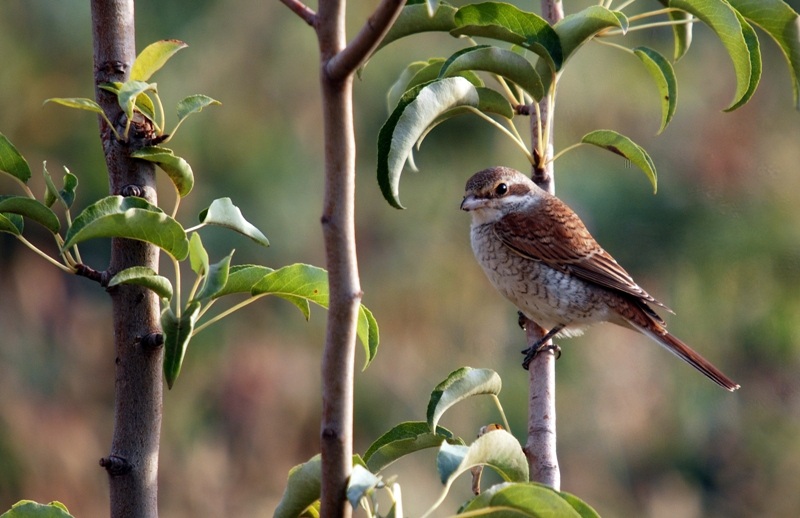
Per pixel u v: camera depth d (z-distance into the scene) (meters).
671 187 13.20
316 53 13.41
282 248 13.03
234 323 13.23
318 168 13.49
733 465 13.10
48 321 13.15
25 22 12.85
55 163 12.86
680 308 13.02
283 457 13.04
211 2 13.07
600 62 13.45
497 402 4.29
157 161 4.15
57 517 4.00
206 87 12.98
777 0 5.31
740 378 13.20
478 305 13.30
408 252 13.17
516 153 13.17
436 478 12.45
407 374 13.02
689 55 14.02
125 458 4.02
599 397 13.02
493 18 5.13
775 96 13.89
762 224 12.90
